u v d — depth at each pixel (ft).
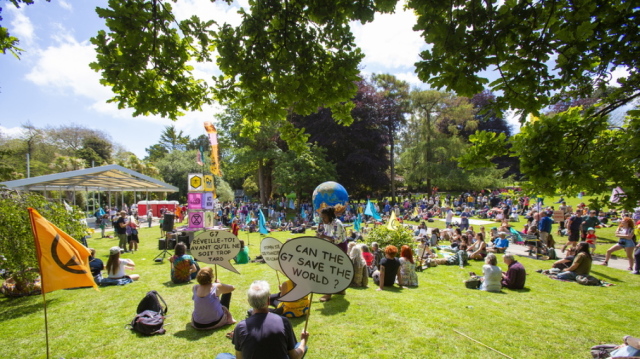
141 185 90.74
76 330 17.11
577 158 9.76
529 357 14.10
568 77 9.24
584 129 10.12
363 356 14.01
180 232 49.88
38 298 22.85
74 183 74.90
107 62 11.75
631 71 9.98
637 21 8.50
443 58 9.77
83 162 127.24
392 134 147.33
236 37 12.87
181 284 26.32
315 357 13.91
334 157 136.67
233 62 12.66
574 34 8.72
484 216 85.40
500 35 9.30
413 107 134.31
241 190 197.67
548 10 9.50
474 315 18.97
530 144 10.41
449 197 117.70
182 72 14.51
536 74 9.28
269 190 144.15
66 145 172.86
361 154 133.80
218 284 17.60
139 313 18.45
